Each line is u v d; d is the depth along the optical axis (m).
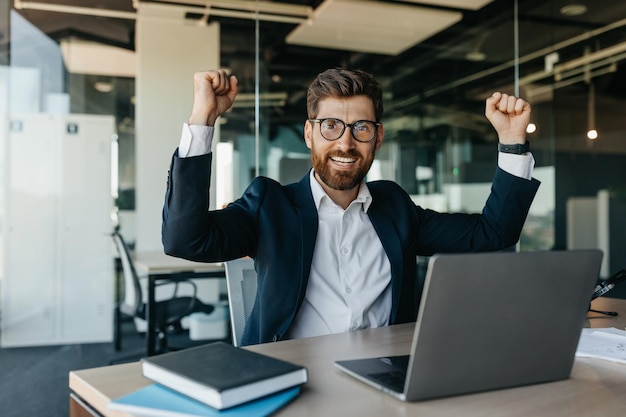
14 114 3.37
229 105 1.13
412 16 4.66
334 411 0.67
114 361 3.23
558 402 0.72
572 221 5.57
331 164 1.28
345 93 1.26
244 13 4.05
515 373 0.77
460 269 0.67
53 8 3.46
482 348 0.73
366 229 1.36
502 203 1.40
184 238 1.09
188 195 1.07
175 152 1.08
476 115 5.95
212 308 3.46
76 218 3.49
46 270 3.40
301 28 4.64
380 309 1.34
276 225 1.27
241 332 1.37
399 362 0.87
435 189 6.13
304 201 1.33
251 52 4.07
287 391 0.72
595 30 4.62
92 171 3.54
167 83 3.79
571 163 5.49
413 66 5.70
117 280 3.54
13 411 2.55
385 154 6.05
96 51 3.58
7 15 3.35
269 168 5.04
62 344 3.40
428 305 0.67
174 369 0.72
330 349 0.99
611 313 1.43
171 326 3.41
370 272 1.32
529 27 4.72
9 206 3.34
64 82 3.49
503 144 1.40
